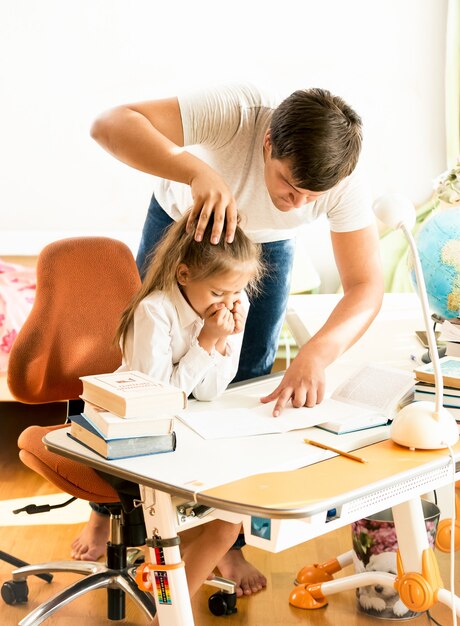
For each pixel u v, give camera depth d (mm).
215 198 1609
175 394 1381
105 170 4008
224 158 1906
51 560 2303
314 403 1625
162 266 1730
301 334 2277
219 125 1856
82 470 1745
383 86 3980
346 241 1938
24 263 3568
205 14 3928
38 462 1788
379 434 1496
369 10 3930
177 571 1348
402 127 4008
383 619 1985
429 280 1989
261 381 1905
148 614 1883
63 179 4012
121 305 2121
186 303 1728
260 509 1152
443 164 4023
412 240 1464
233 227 1620
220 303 1710
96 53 3941
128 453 1358
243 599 2094
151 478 1268
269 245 2184
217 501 1187
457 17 3818
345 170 1622
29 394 2023
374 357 2047
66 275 2043
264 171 1873
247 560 2307
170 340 1734
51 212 4031
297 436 1480
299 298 3336
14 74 3936
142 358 1688
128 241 3713
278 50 3961
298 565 2279
